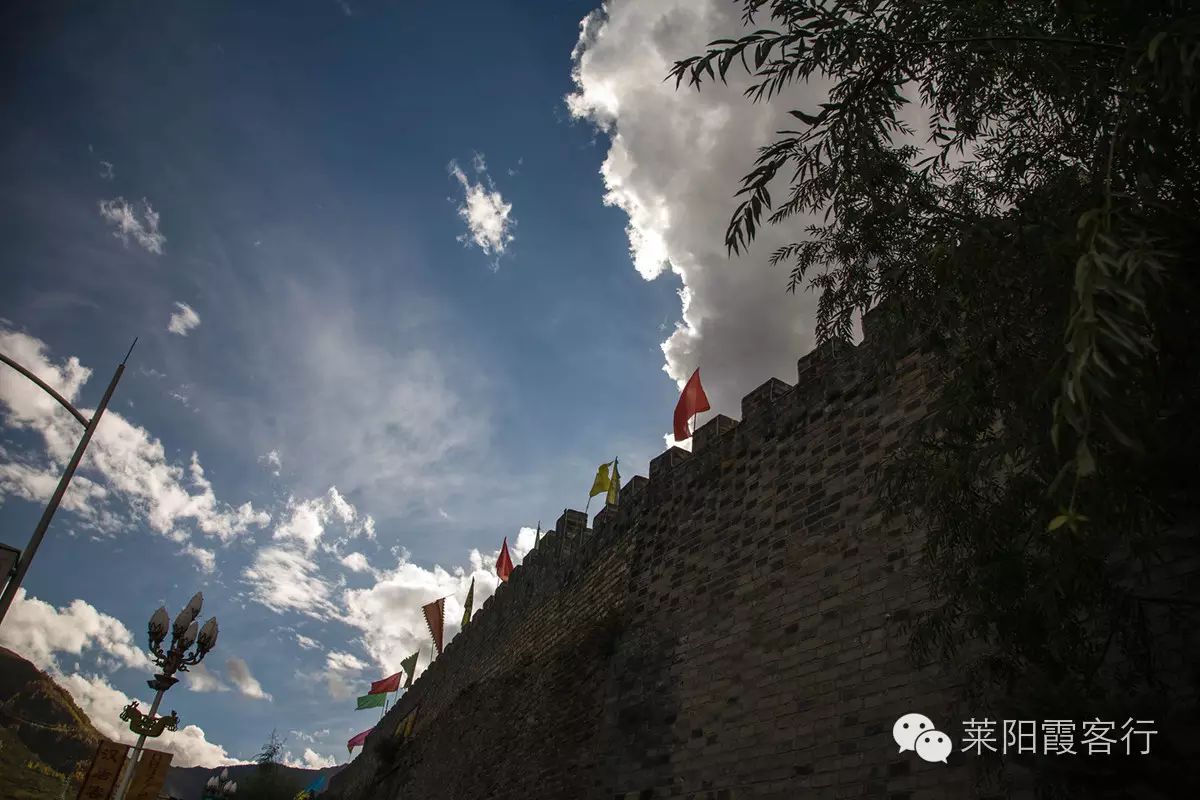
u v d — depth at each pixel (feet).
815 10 18.54
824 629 37.68
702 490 54.29
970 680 22.22
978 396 19.13
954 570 21.99
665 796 43.27
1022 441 17.15
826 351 46.50
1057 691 18.34
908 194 21.25
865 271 22.65
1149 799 17.16
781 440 47.65
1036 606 18.67
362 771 160.76
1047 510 17.57
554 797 56.90
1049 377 13.94
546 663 71.92
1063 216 16.48
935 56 19.42
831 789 33.32
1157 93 15.07
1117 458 15.35
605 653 57.41
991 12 18.51
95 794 47.85
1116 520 16.07
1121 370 13.30
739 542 47.47
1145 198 14.71
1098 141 17.67
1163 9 15.16
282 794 170.09
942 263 18.04
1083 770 17.79
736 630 43.96
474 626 108.17
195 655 54.54
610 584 63.57
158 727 51.29
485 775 76.74
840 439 42.60
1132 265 11.35
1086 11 15.69
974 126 20.83
